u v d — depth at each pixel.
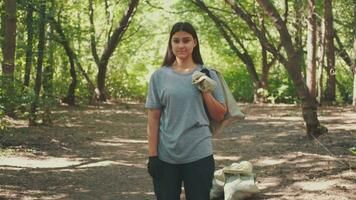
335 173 7.83
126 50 26.80
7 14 11.87
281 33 10.48
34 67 15.02
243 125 15.25
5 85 9.10
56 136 12.12
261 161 9.41
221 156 10.30
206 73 3.83
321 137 11.27
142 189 7.67
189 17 27.19
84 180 8.16
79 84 22.88
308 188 7.06
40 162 9.45
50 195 7.14
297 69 10.92
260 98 24.62
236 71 29.39
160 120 3.84
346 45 24.78
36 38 14.12
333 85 22.30
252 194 6.62
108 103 22.48
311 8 14.52
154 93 3.82
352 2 22.67
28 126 12.86
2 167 8.79
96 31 25.66
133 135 13.47
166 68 3.84
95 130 13.87
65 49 19.45
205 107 3.79
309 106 11.40
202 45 30.12
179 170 3.80
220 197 6.75
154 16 29.12
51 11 13.47
